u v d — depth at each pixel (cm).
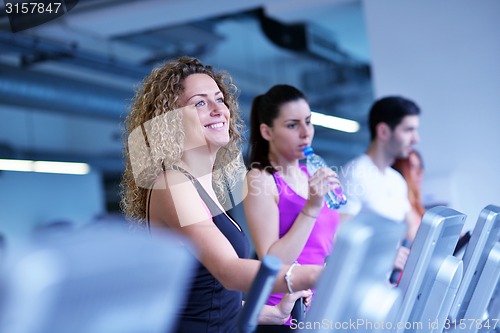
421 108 508
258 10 818
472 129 495
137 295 63
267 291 110
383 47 520
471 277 174
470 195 494
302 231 218
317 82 1116
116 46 887
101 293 58
